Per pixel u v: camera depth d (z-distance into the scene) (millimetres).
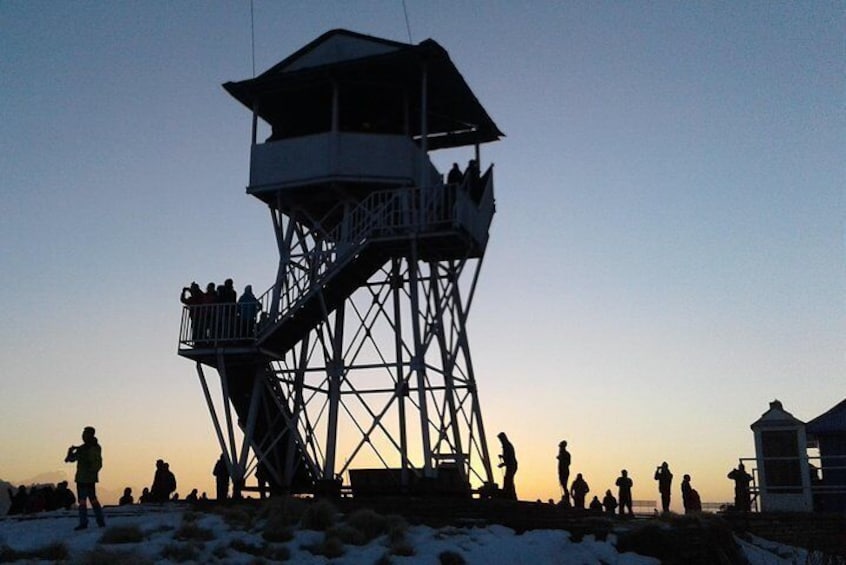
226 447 30203
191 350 30000
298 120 35000
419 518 21422
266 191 31188
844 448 37562
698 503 34531
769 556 23703
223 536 18547
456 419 31469
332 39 31906
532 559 18250
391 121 35000
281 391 31672
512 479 29531
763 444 30859
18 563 15273
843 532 26719
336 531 18734
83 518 19047
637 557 19875
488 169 33969
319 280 29297
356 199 31594
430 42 29734
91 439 19562
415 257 29109
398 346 31578
